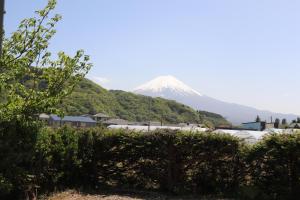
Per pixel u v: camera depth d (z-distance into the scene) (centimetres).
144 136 1138
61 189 1027
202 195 1089
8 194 809
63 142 1018
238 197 1063
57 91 837
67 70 852
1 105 762
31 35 812
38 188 935
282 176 1018
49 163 941
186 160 1118
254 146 1064
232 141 1099
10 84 791
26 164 839
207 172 1112
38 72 841
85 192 1042
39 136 827
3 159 729
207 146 1107
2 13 599
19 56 805
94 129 1158
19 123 768
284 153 1016
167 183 1117
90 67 882
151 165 1137
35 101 796
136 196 1046
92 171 1132
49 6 820
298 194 1011
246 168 1083
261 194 1038
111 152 1142
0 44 603
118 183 1149
